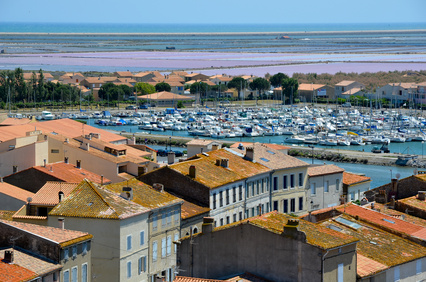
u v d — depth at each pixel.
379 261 166.50
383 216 197.50
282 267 156.00
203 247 168.00
